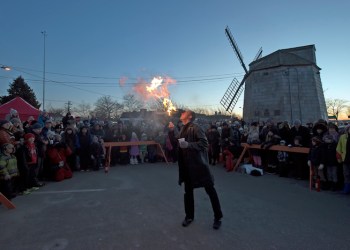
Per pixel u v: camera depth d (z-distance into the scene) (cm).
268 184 675
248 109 2948
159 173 821
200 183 377
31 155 620
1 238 349
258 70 2881
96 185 660
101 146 920
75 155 870
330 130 650
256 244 329
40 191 602
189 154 384
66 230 375
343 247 322
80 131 888
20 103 1603
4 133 548
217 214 383
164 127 1095
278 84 2705
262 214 443
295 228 382
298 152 733
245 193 582
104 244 329
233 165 909
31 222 406
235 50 3309
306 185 666
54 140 782
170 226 389
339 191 606
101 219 418
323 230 375
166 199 533
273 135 830
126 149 1016
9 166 541
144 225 393
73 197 550
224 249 316
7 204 473
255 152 890
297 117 2600
